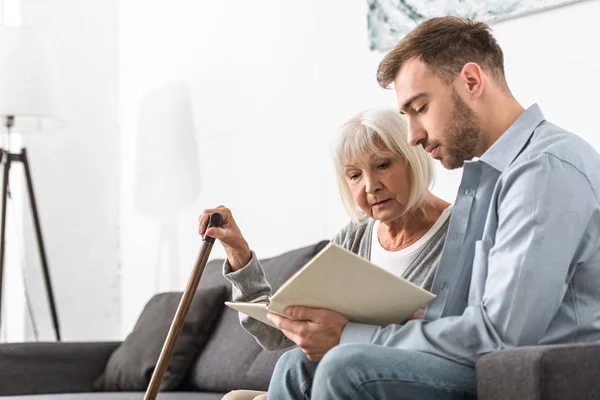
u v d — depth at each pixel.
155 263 4.55
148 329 3.43
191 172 4.30
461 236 1.81
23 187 4.66
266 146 3.85
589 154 1.69
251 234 3.91
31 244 4.66
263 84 3.88
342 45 3.48
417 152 2.06
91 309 4.81
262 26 3.89
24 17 4.78
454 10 3.03
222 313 3.29
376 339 1.63
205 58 4.23
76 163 4.84
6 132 4.48
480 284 1.69
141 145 4.68
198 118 4.27
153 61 4.61
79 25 4.91
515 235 1.59
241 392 2.12
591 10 2.70
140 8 4.73
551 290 1.57
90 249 4.83
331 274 1.55
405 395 1.52
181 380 3.21
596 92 2.68
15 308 4.66
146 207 4.61
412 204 2.06
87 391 3.59
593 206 1.63
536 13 2.83
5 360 3.49
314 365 1.85
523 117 1.78
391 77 1.85
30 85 4.16
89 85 4.91
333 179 3.51
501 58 1.84
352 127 2.11
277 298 1.65
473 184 1.83
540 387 1.37
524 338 1.56
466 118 1.78
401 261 2.11
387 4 3.26
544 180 1.62
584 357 1.39
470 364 1.58
